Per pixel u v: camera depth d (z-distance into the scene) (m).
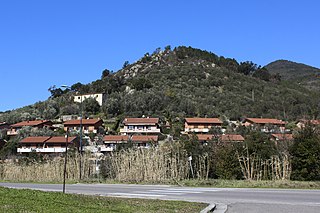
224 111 78.12
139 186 23.06
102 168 30.23
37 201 11.12
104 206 11.58
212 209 12.05
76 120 77.75
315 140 24.55
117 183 26.20
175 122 75.38
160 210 11.55
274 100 82.75
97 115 85.50
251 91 90.62
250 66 113.31
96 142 61.28
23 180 32.16
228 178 26.27
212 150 27.95
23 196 11.91
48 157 34.72
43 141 60.03
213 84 93.75
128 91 92.75
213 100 83.31
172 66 107.38
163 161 26.59
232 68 112.06
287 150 25.17
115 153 29.48
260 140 27.06
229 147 27.33
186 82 95.00
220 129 62.56
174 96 85.25
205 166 26.98
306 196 15.24
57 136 64.88
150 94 85.38
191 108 79.19
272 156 25.19
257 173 25.25
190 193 17.73
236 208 12.23
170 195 16.88
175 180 25.22
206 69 103.62
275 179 24.22
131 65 116.75
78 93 101.06
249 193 16.94
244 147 26.62
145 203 13.06
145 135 63.97
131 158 27.66
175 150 27.19
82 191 19.34
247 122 67.56
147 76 100.88
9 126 79.12
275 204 12.93
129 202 13.12
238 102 81.81
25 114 87.56
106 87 97.19
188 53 116.38
